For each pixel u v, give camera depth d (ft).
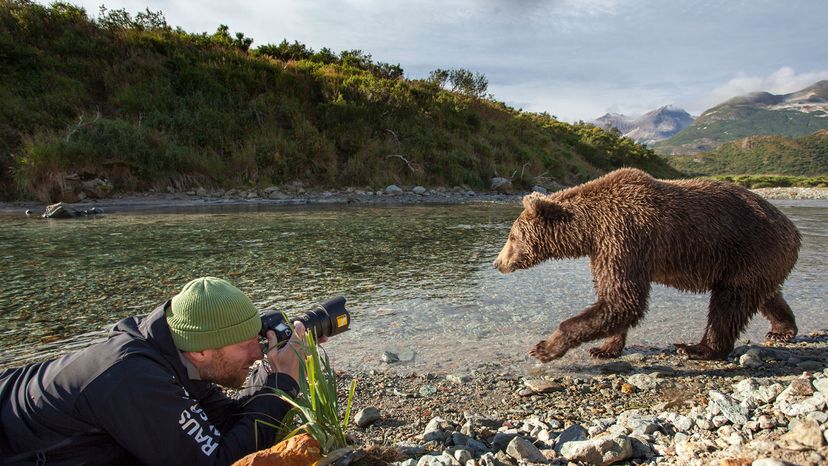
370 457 8.40
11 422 6.86
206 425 7.45
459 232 38.27
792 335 16.75
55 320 17.33
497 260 17.81
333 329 9.81
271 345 8.74
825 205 74.79
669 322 18.72
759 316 19.81
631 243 14.43
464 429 10.36
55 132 54.90
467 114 93.40
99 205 49.83
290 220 42.75
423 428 10.86
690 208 14.57
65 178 50.60
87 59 66.90
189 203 53.62
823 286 23.79
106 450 7.13
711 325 15.12
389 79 94.58
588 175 106.42
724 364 14.82
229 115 66.90
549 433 10.32
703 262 14.62
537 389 12.87
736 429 9.64
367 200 62.95
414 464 8.44
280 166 65.16
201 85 69.31
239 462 6.97
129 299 19.61
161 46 73.72
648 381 13.29
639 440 9.45
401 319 18.34
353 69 90.99
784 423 9.56
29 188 49.29
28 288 20.86
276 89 75.82
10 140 52.65
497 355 15.33
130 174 55.88
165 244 30.53
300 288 21.79
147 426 6.72
